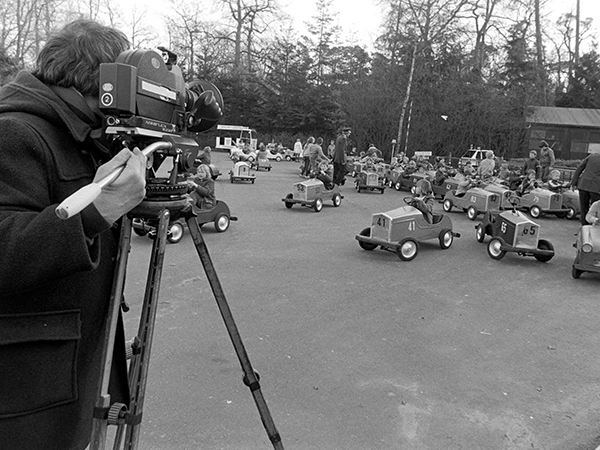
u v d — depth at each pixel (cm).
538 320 561
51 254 123
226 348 441
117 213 132
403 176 1975
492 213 973
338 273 718
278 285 643
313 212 1301
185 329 480
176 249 802
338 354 445
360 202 1562
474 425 343
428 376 412
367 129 3834
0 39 3478
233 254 798
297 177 2325
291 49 5516
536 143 4247
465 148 3825
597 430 342
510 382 408
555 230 1218
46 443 143
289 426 328
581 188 1016
